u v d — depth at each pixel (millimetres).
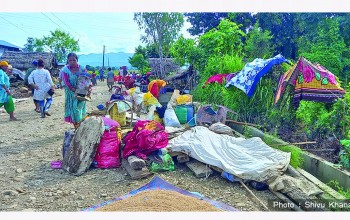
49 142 7133
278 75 7590
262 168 4637
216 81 9477
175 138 6008
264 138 6461
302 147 6152
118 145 5633
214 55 12359
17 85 19516
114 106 7410
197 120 7500
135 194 4094
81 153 5328
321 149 5758
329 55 10453
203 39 12930
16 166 5590
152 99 8500
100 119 5621
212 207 3764
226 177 4914
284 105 7117
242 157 5086
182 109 7793
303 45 13219
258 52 14250
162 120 7941
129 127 7391
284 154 5102
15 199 4332
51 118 10031
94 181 4949
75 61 6887
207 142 5508
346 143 5023
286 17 16422
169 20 29438
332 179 4871
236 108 8094
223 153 5254
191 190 4617
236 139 5594
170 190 4293
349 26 11602
